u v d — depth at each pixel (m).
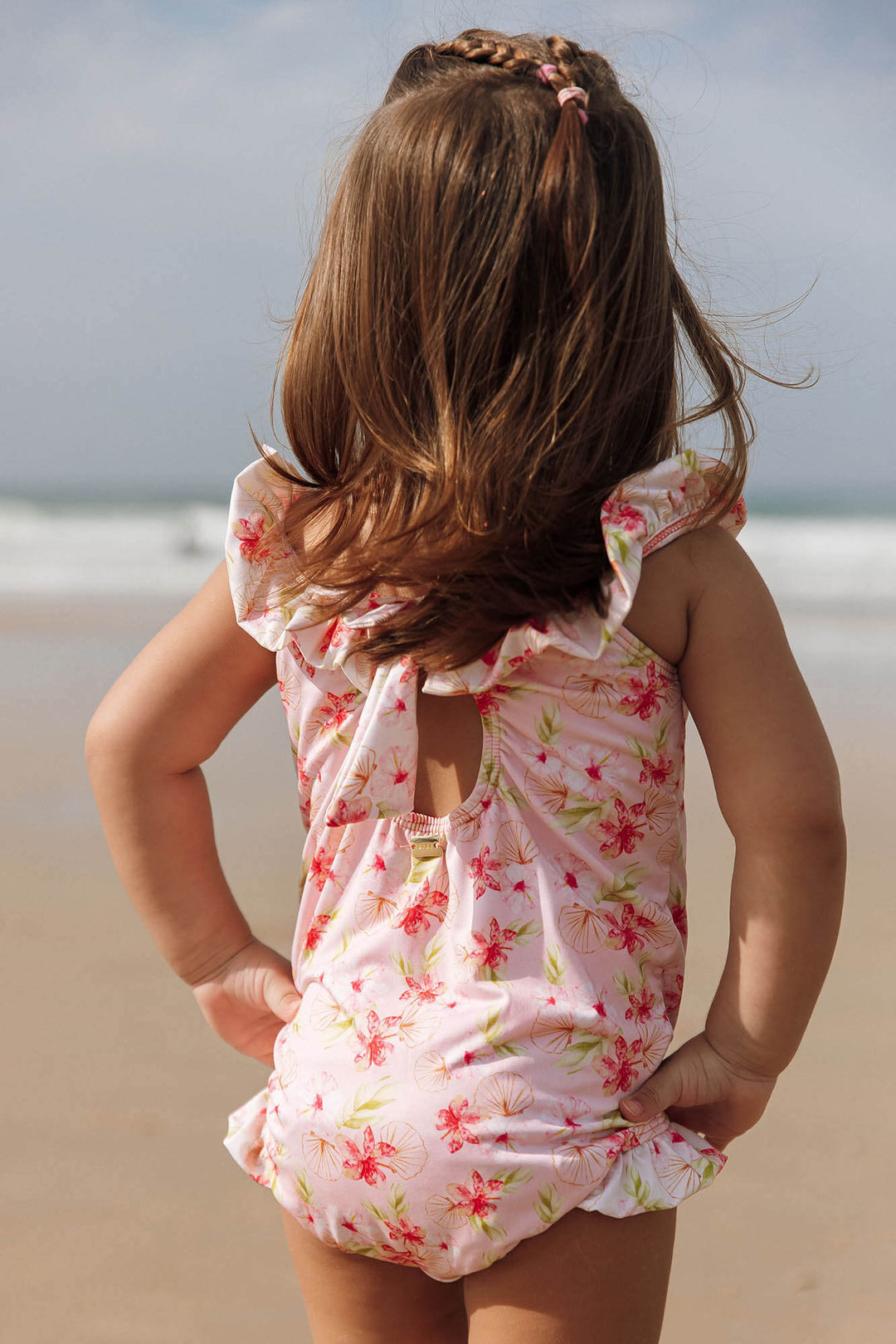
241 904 3.88
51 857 4.46
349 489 1.30
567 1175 1.14
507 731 1.22
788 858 1.21
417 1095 1.18
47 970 3.46
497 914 1.21
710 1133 1.31
